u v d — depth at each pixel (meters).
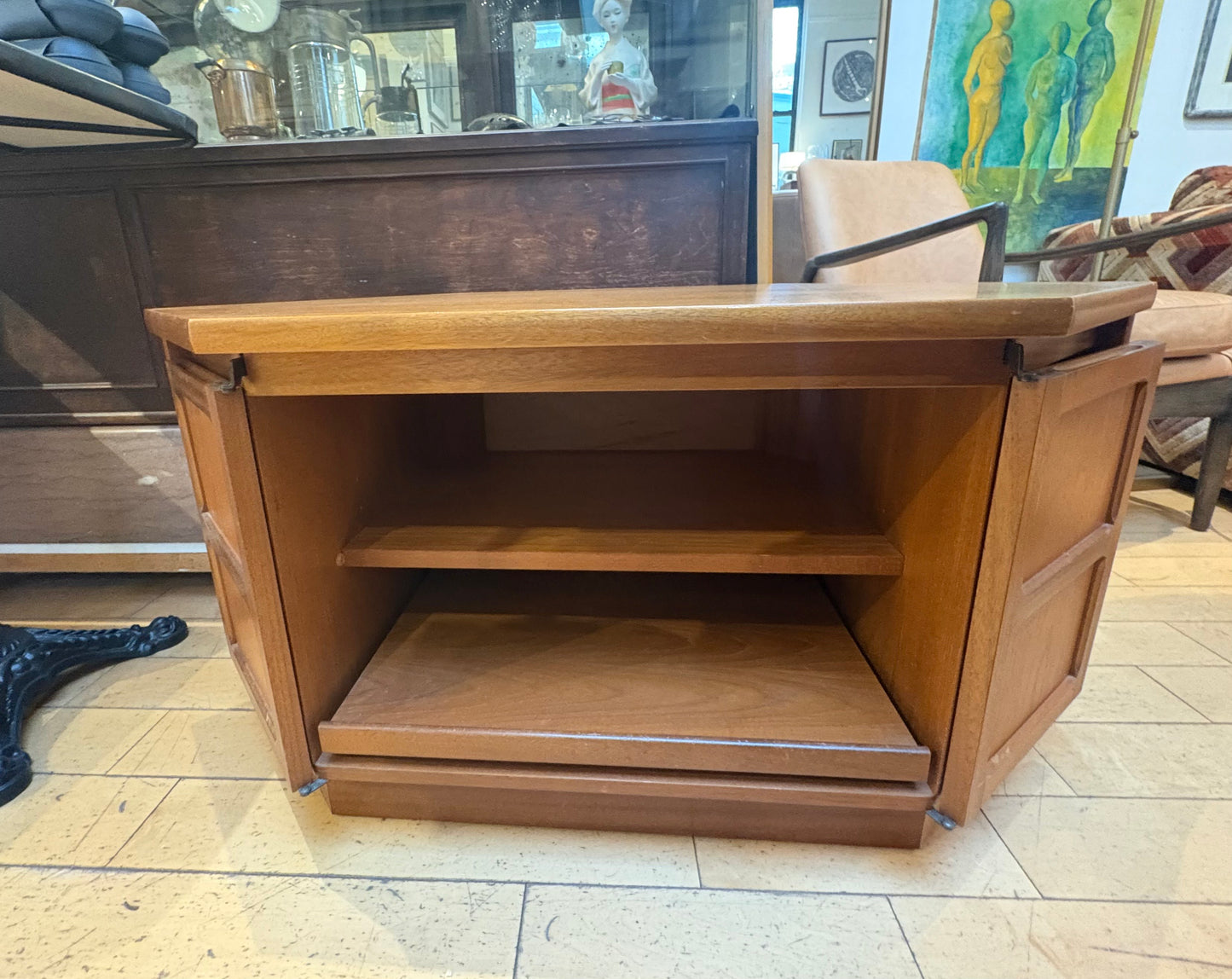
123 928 0.54
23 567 1.10
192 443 0.70
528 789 0.61
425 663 0.70
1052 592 0.54
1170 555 1.27
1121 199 2.12
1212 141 2.05
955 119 2.09
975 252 1.45
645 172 0.92
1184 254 1.46
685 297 0.55
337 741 0.61
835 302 0.42
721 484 0.82
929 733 0.57
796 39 2.07
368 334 0.45
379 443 0.75
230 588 0.72
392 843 0.63
